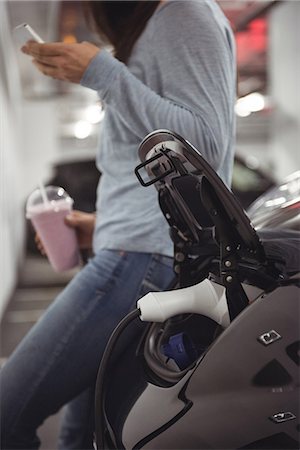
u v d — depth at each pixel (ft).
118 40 4.50
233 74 4.31
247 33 28.25
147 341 3.84
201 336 3.76
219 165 4.10
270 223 3.96
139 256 4.15
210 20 4.08
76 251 5.21
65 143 36.94
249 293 3.30
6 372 4.17
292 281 3.22
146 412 3.42
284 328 3.18
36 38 4.32
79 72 4.03
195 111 3.96
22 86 32.40
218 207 3.25
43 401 4.18
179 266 3.96
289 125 31.27
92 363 4.17
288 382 3.19
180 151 3.16
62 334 4.13
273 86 32.12
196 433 3.26
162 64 4.11
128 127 4.11
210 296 3.39
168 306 3.40
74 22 20.79
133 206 4.22
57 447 5.05
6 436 4.18
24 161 34.83
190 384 3.26
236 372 3.20
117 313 4.15
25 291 18.35
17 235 21.99
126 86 3.96
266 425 3.23
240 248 3.32
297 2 27.45
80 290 4.17
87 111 32.19
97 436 3.55
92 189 22.31
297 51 29.01
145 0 4.21
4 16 19.58
